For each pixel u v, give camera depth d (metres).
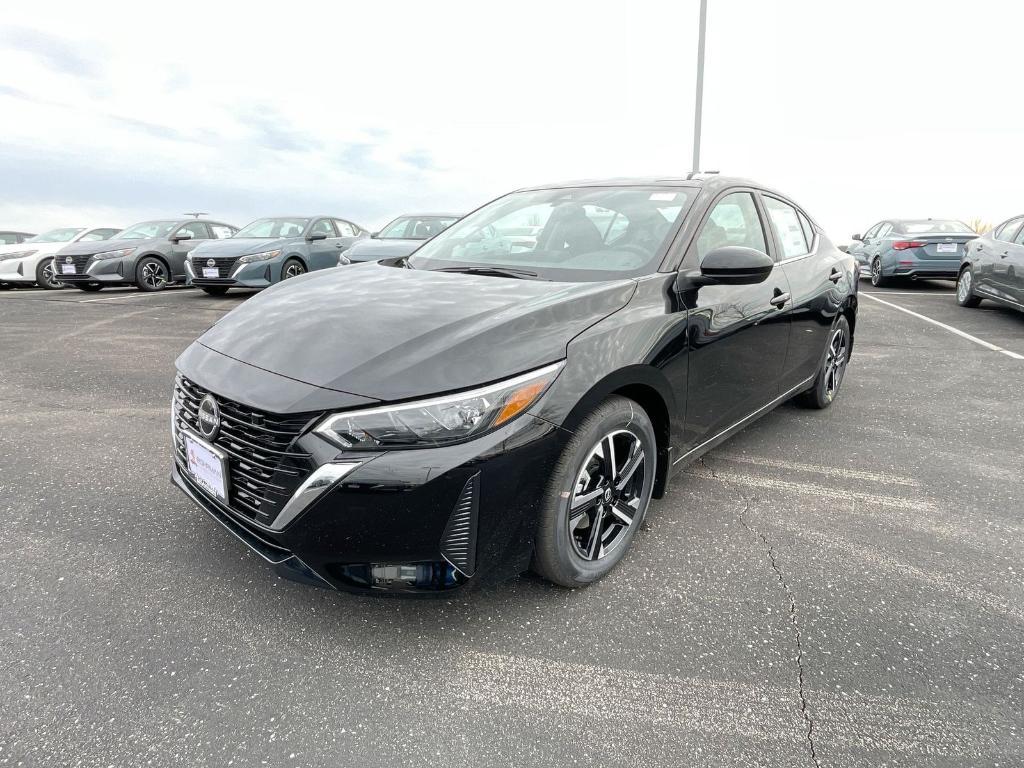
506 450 1.87
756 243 3.35
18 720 1.67
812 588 2.33
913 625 2.12
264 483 1.91
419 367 1.87
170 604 2.17
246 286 10.24
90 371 5.43
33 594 2.21
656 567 2.45
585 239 2.91
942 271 11.19
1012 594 2.29
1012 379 5.33
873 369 5.68
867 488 3.18
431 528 1.82
